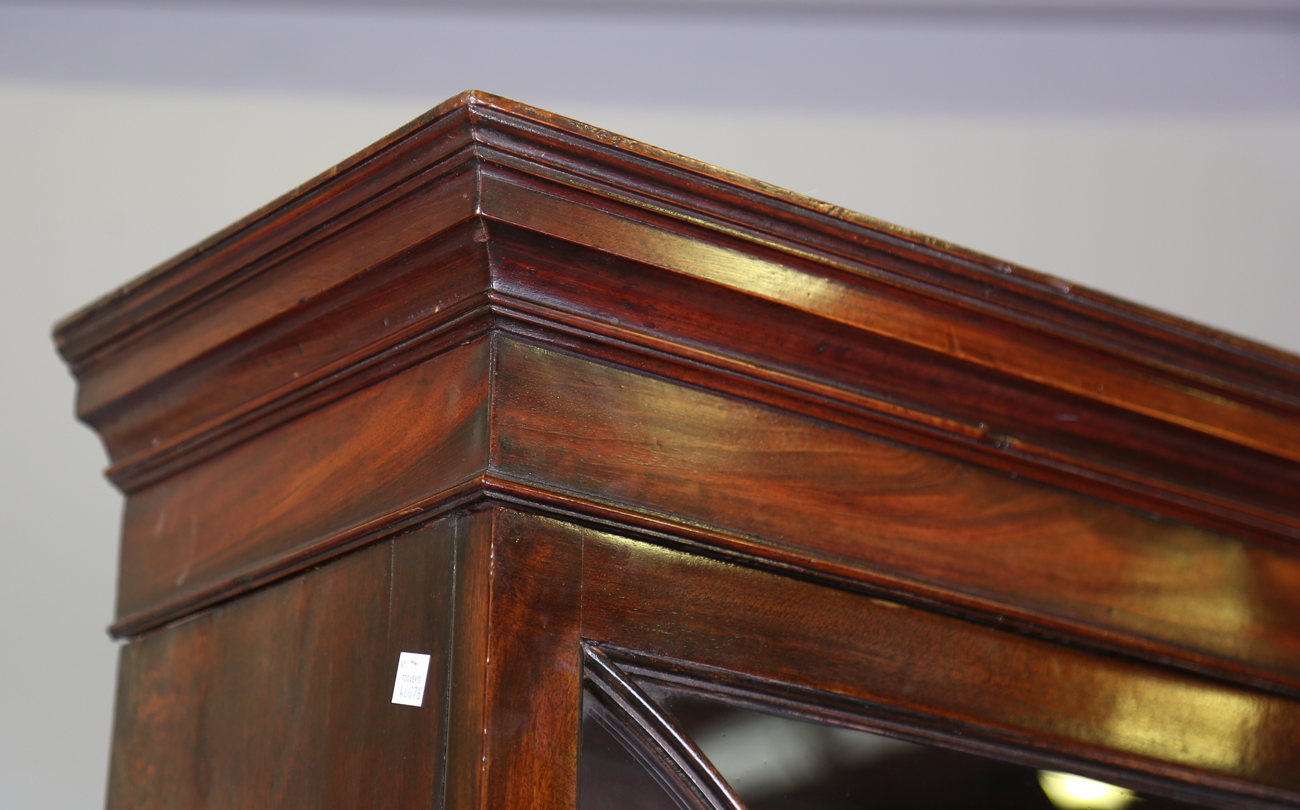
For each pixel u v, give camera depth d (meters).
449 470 0.91
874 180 2.83
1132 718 1.18
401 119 2.69
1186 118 2.96
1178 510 1.26
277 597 1.03
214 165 2.57
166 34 2.62
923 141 2.87
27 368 2.35
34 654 2.22
